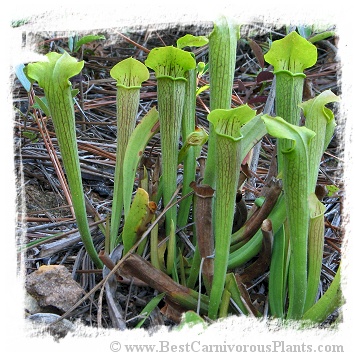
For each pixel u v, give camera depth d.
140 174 0.93
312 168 0.74
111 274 0.77
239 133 0.66
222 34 0.72
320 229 0.72
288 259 0.80
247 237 0.85
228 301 0.76
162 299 0.86
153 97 1.54
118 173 0.88
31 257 0.94
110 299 0.80
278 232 0.80
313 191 0.75
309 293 0.76
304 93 1.21
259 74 1.24
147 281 0.79
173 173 0.84
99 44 1.71
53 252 0.94
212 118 0.65
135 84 0.83
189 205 0.91
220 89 0.74
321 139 0.74
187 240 0.90
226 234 0.71
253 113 0.64
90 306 0.84
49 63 0.75
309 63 0.75
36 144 1.27
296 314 0.73
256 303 0.83
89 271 0.89
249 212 0.92
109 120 1.46
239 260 0.83
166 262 0.90
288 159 0.65
